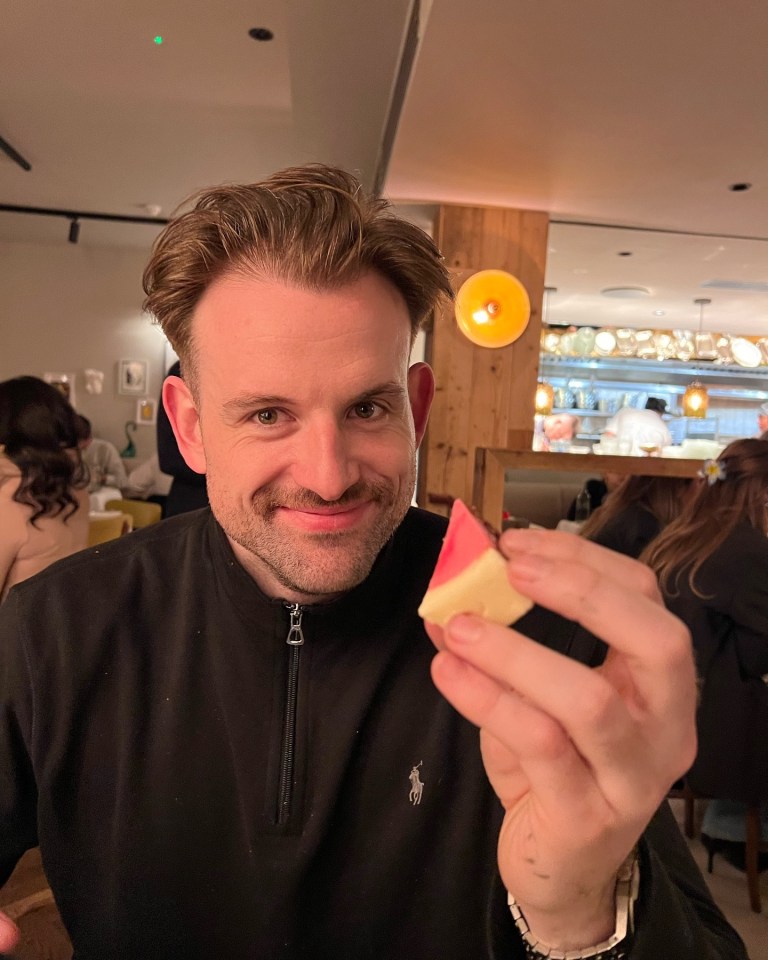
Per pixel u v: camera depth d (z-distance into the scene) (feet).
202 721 1.79
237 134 7.59
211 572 1.91
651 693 1.04
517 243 7.81
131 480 12.34
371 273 1.51
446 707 1.78
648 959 1.20
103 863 1.77
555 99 5.07
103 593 1.94
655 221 7.91
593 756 1.03
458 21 4.14
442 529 2.04
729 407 13.96
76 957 1.77
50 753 1.80
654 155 6.02
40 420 4.10
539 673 1.01
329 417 1.48
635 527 4.66
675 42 4.28
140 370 12.95
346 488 1.50
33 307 12.72
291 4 4.98
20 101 6.93
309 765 1.73
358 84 6.08
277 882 1.67
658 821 1.69
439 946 1.68
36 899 3.36
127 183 9.30
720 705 4.28
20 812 1.90
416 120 5.52
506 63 4.61
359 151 7.82
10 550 4.00
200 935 1.70
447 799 1.74
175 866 1.73
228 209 1.51
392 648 1.80
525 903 1.19
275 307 1.45
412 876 1.71
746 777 4.23
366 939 1.69
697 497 4.42
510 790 1.22
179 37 5.70
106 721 1.83
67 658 1.86
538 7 3.97
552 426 8.29
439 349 7.96
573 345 12.82
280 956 1.66
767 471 4.22
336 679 1.77
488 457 4.59
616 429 6.53
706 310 13.42
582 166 6.34
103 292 12.81
